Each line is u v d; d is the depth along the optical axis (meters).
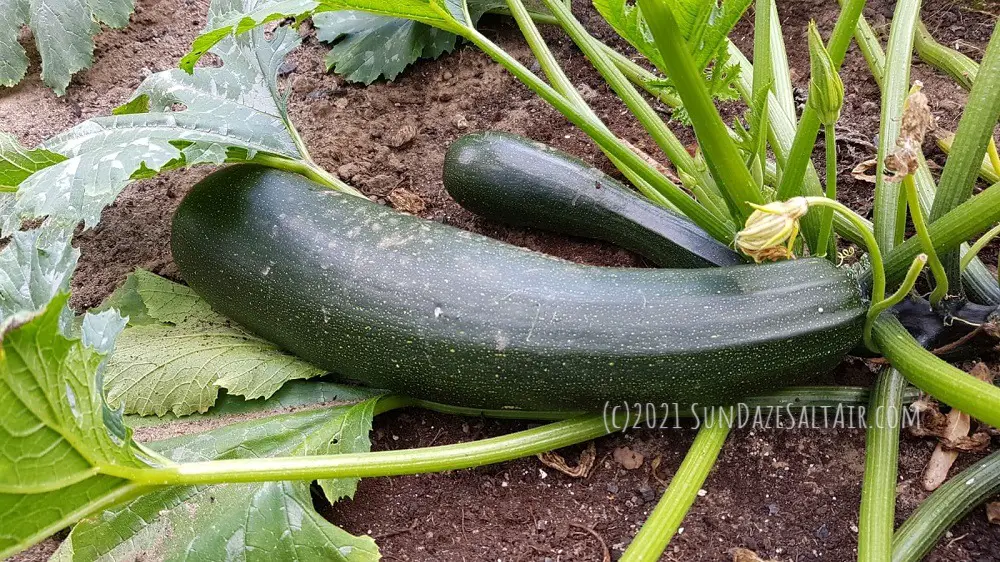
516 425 0.52
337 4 0.48
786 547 0.46
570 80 0.69
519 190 0.56
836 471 0.48
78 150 0.48
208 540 0.44
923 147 0.60
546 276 0.46
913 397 0.48
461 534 0.48
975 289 0.48
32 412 0.34
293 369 0.50
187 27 0.77
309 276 0.48
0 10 0.70
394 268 0.47
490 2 0.69
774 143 0.52
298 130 0.67
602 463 0.50
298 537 0.44
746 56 0.67
